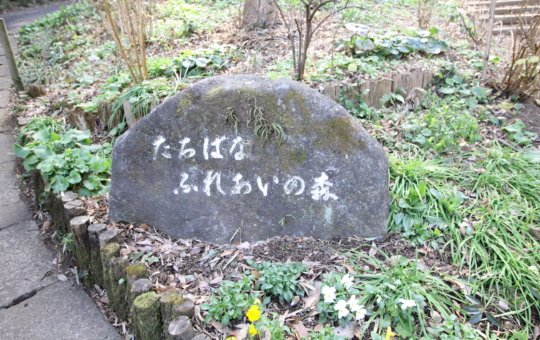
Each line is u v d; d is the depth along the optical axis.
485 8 7.27
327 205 2.80
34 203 3.75
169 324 2.05
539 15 4.00
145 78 4.52
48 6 13.30
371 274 2.46
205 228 2.88
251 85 2.75
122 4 4.32
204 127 2.80
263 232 2.85
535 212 2.88
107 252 2.50
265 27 6.23
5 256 3.14
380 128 3.81
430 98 4.27
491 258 2.61
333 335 2.03
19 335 2.50
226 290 2.27
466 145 3.56
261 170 2.81
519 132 3.71
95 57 6.17
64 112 4.60
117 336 2.50
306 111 2.73
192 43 6.02
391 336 2.11
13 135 4.71
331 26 6.27
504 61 4.86
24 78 6.02
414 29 5.98
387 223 2.83
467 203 2.95
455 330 2.11
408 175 3.05
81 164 3.36
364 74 4.40
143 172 2.91
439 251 2.65
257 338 1.92
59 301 2.76
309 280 2.45
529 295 2.38
